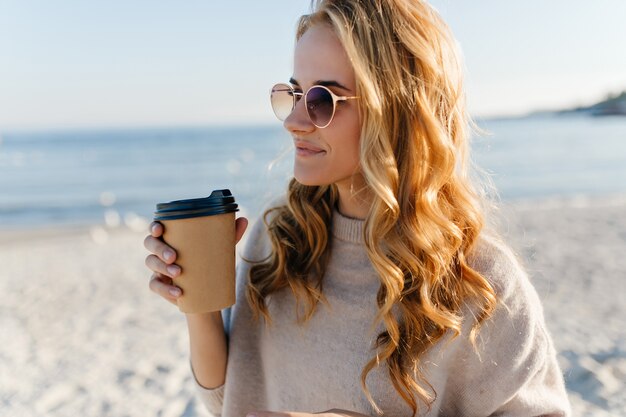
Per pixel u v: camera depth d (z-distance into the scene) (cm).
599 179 2550
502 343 144
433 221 148
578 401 407
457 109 161
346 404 151
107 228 1728
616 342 512
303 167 150
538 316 148
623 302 638
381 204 148
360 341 152
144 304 739
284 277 163
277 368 164
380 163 145
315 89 145
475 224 153
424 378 146
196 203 133
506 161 3519
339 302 156
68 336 621
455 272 148
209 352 164
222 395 171
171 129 15000
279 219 169
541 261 853
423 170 150
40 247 1316
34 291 834
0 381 505
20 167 4559
